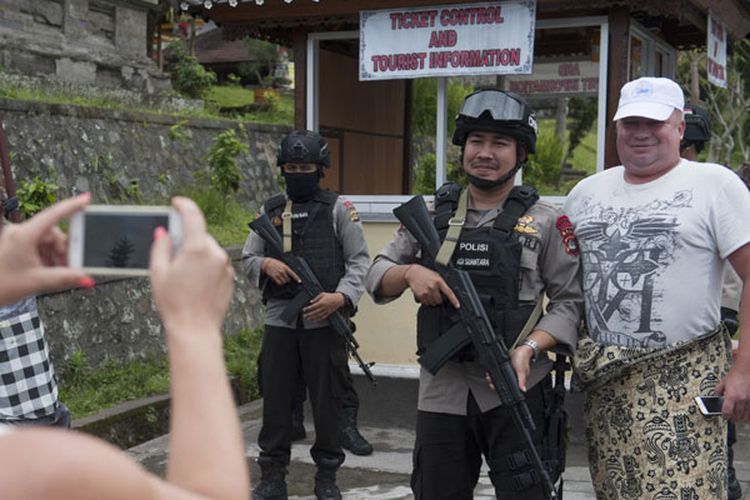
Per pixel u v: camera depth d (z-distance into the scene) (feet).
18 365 9.84
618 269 9.74
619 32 17.26
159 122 34.88
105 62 40.81
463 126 10.14
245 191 37.76
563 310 10.03
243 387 23.63
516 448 9.83
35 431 2.83
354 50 21.40
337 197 15.37
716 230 9.39
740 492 14.52
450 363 10.07
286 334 15.03
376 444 18.37
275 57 82.33
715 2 18.42
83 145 30.40
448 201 10.44
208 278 3.35
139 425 19.67
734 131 64.90
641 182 9.89
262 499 14.98
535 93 23.48
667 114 9.53
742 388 9.20
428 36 18.01
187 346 3.30
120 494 2.77
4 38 35.68
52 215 3.20
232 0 18.70
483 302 9.86
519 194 10.28
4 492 2.65
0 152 13.07
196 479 3.22
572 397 18.10
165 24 77.00
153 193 32.96
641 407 9.53
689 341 9.46
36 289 3.18
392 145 22.63
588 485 15.96
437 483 10.20
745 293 9.34
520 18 17.30
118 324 24.04
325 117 20.44
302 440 19.07
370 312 19.43
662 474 9.37
